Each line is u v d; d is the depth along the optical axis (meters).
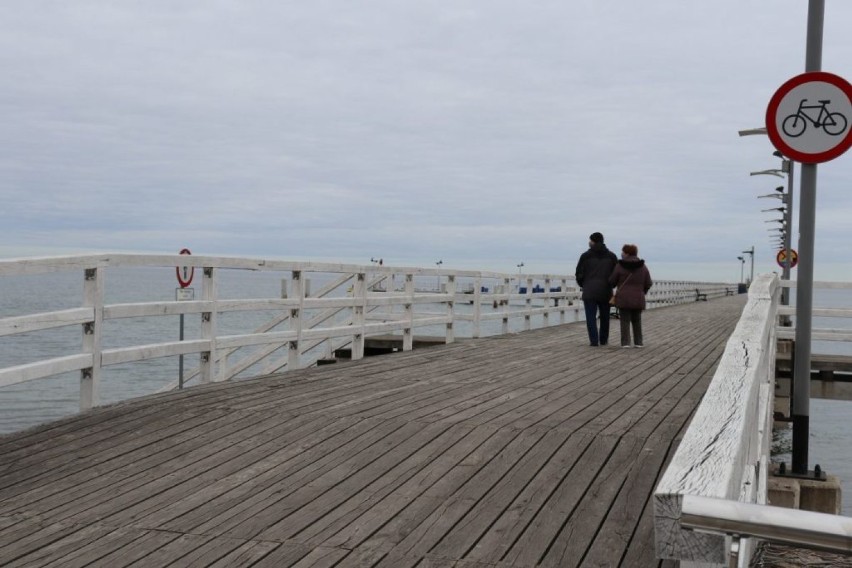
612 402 8.27
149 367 30.27
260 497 5.04
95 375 7.76
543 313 22.83
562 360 12.84
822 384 17.86
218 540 4.30
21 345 36.91
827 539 1.68
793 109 7.62
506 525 4.54
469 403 8.08
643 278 15.58
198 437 6.53
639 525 4.54
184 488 5.23
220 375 12.21
